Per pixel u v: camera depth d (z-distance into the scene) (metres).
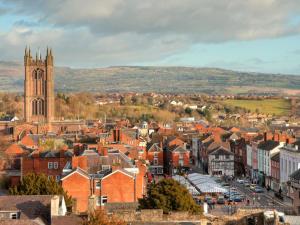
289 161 166.50
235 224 75.62
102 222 63.84
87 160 117.00
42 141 193.12
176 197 87.88
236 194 156.00
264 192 175.12
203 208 94.12
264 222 75.50
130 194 112.12
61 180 110.81
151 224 69.31
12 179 136.50
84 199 110.81
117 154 120.88
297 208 97.31
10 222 61.97
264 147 195.00
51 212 66.00
